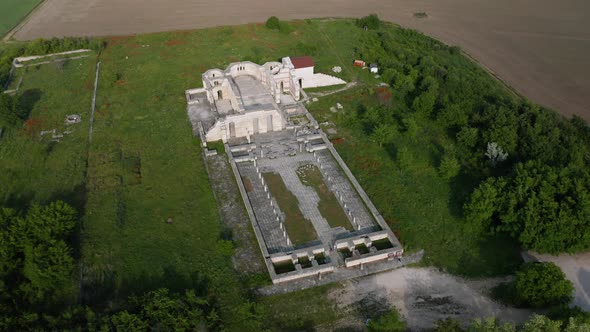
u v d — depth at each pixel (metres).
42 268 56.25
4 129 87.88
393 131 83.94
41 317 53.31
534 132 79.44
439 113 89.75
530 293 55.22
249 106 90.62
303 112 94.94
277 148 84.69
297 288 59.62
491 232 65.81
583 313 50.12
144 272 60.53
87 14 145.25
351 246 64.25
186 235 66.44
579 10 148.38
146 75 108.44
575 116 88.38
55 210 62.84
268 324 55.00
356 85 105.06
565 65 116.19
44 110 94.50
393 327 52.12
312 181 77.12
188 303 54.84
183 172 78.38
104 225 67.12
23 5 151.62
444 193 74.50
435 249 65.38
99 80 106.12
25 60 115.56
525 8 151.88
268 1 156.75
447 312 56.69
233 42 125.88
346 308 57.25
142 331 50.97
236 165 79.94
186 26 136.75
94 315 52.47
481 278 61.22
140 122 91.44
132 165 80.25
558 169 67.62
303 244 65.69
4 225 60.81
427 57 114.44
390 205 72.25
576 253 63.75
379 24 138.88
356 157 82.50
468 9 152.75
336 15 146.88
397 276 61.59
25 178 76.38
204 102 98.19
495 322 51.94
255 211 70.94
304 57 103.25
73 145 84.31
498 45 128.38
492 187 66.44
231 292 58.47
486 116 86.06
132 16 143.88
